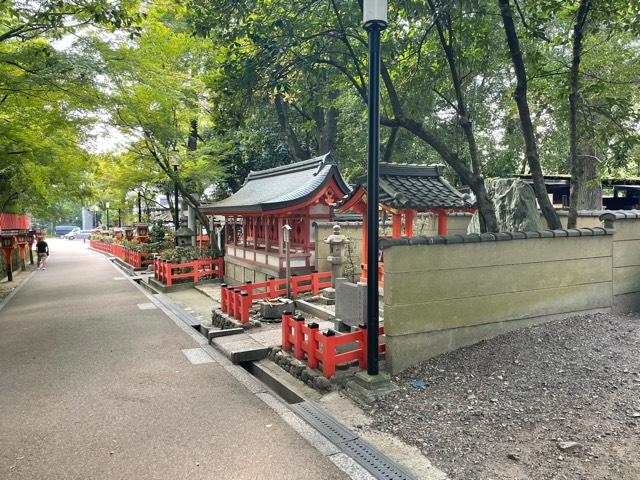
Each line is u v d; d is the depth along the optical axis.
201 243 23.52
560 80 8.26
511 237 6.30
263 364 7.10
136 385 6.25
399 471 3.90
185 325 10.09
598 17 7.43
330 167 11.78
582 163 13.73
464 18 8.14
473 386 5.22
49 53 8.93
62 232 79.56
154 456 4.31
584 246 6.99
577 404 4.62
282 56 8.43
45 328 9.89
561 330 6.38
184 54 15.74
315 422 4.93
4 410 5.43
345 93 17.80
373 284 5.45
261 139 21.06
